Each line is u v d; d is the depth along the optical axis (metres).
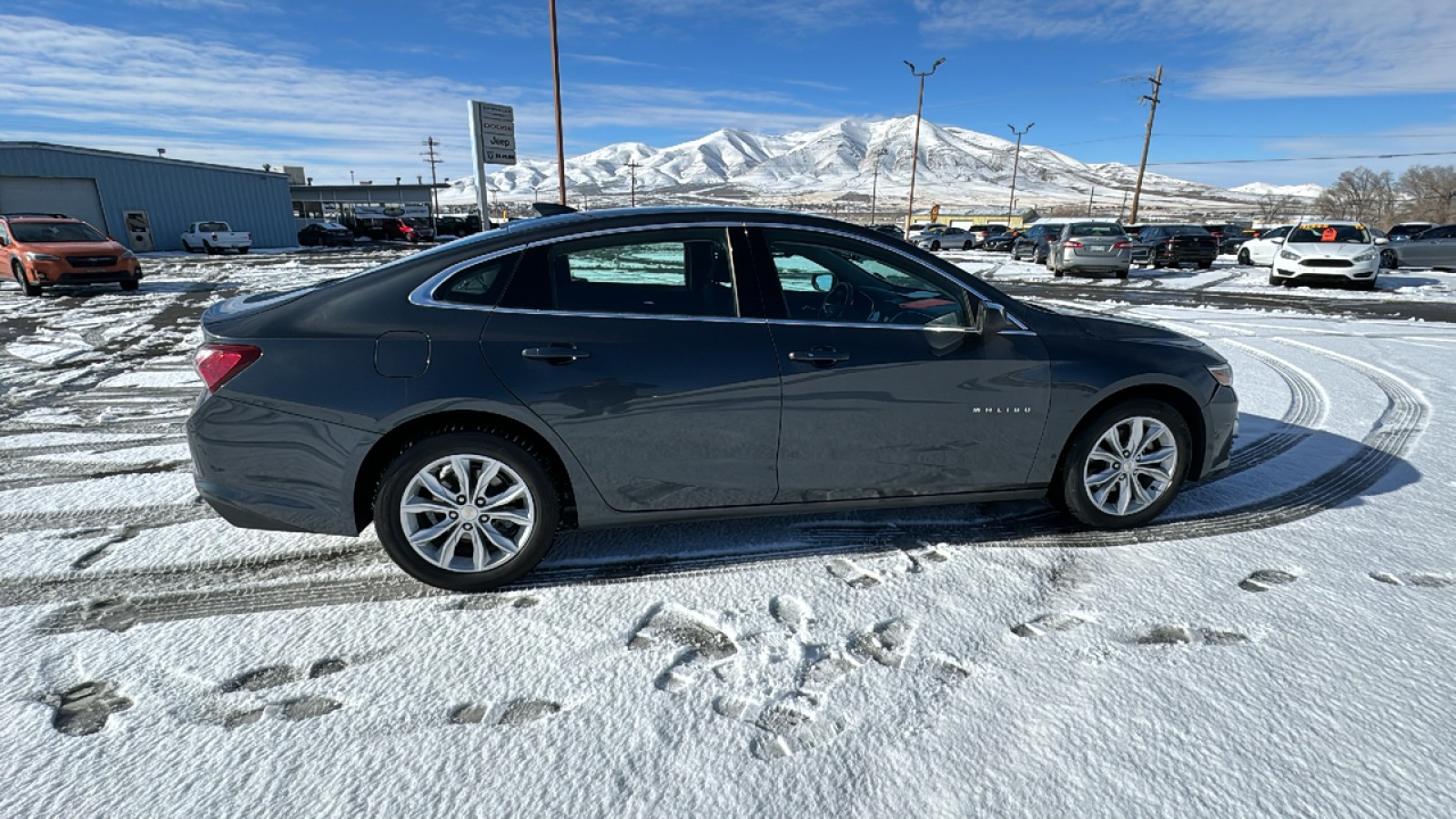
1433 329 9.60
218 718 2.04
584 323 2.65
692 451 2.73
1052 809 1.73
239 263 23.70
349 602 2.65
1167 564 2.90
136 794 1.77
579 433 2.62
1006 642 2.39
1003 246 35.94
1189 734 1.96
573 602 2.64
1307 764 1.85
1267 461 4.14
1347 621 2.49
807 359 2.75
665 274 2.82
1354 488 3.72
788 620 2.51
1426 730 1.97
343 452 2.53
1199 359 3.19
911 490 2.98
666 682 2.19
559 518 2.76
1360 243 15.51
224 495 2.57
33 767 1.85
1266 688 2.14
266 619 2.54
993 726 1.99
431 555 2.65
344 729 2.00
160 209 31.28
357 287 2.63
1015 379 2.95
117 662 2.29
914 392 2.86
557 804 1.74
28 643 2.38
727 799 1.76
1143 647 2.35
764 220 2.88
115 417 5.22
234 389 2.52
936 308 3.07
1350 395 5.77
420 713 2.06
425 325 2.57
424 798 1.76
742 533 3.19
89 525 3.31
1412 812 1.71
